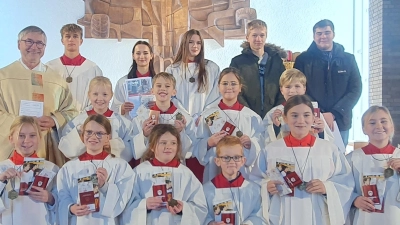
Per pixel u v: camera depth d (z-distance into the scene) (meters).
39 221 3.34
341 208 3.40
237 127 3.89
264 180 3.52
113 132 3.82
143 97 4.23
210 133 3.94
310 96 4.42
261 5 5.91
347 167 3.55
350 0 5.93
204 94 4.37
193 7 5.70
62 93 4.20
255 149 3.74
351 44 5.92
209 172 3.86
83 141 3.56
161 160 3.49
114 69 5.84
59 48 5.84
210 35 5.72
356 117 5.88
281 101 4.27
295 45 5.96
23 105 3.85
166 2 5.71
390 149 3.54
